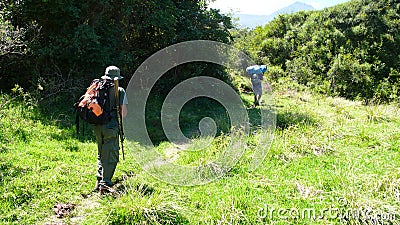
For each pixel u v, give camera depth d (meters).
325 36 23.50
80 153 6.70
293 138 7.57
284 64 24.06
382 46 22.30
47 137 7.30
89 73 10.45
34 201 4.69
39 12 9.71
